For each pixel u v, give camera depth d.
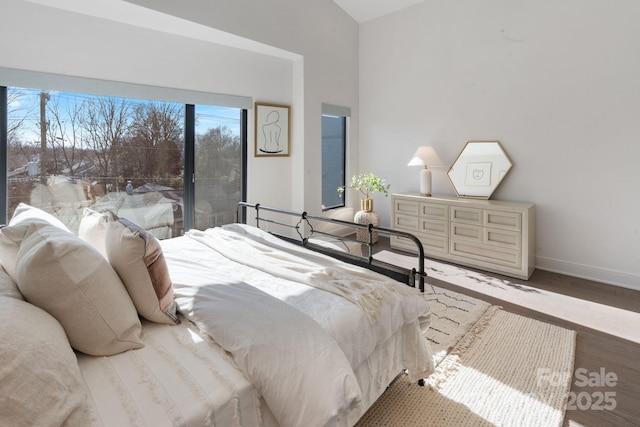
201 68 3.40
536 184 3.56
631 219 3.06
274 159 4.16
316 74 4.30
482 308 2.66
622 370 1.91
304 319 1.22
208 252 2.21
